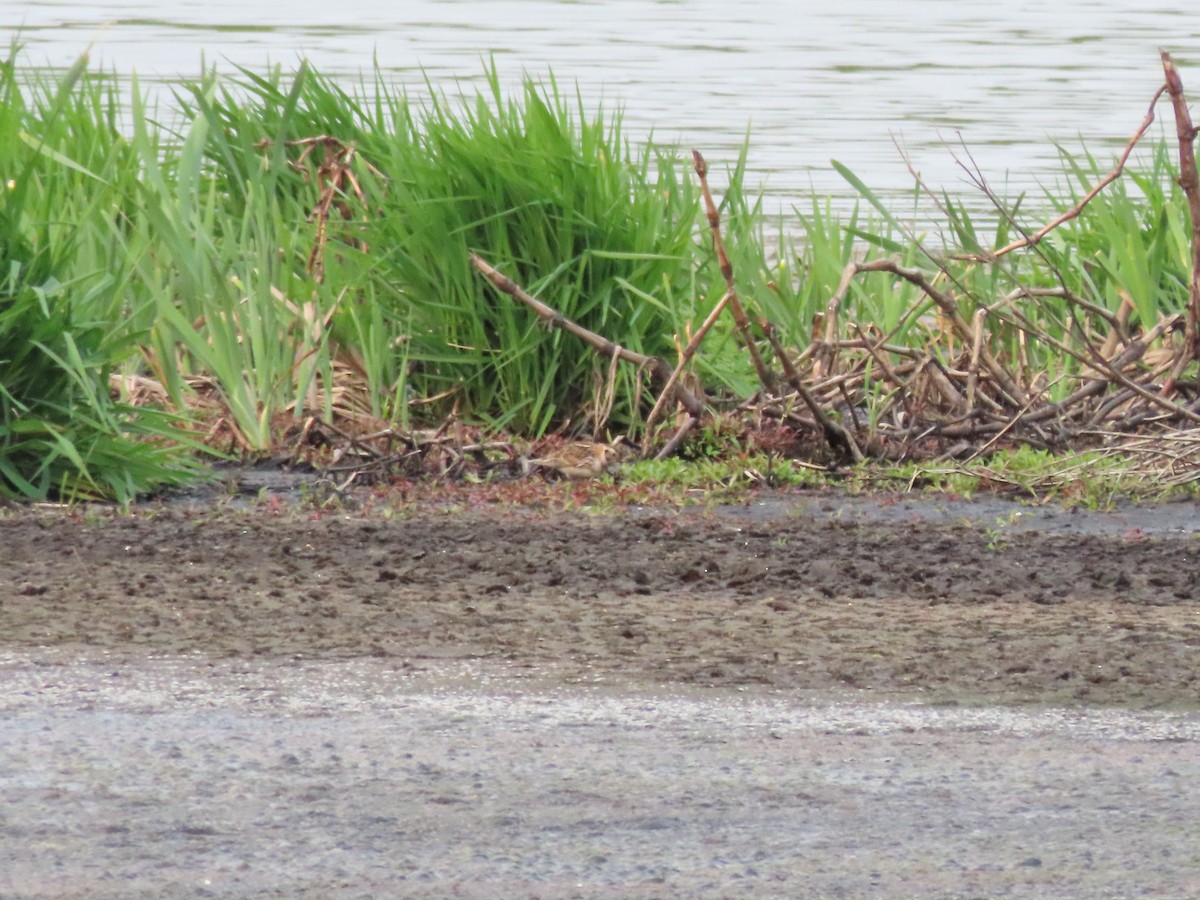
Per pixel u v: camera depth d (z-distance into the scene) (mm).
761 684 21344
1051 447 39469
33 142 40219
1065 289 39562
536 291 41000
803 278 50125
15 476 33656
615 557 28594
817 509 34719
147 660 22078
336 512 33094
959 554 29469
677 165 69375
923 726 19844
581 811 17344
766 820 17172
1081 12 149125
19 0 137125
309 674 21594
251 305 39500
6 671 21531
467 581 26812
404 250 43250
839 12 147250
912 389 41094
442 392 42719
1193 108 90500
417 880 15820
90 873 15914
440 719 19953
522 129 46438
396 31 124188
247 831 16828
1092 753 19031
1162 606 25688
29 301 33719
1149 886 15859
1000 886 15828
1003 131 83125
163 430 36062
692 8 148625
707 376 44031
